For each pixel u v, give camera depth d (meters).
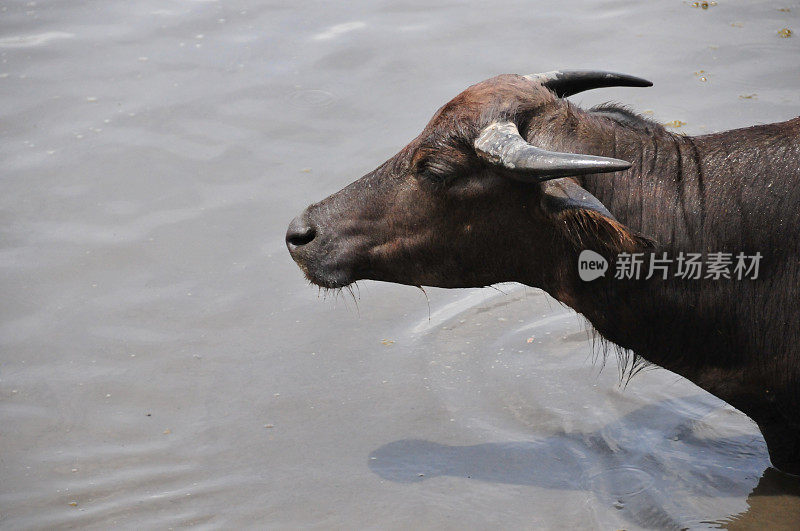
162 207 14.20
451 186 9.09
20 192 14.48
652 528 9.11
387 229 9.52
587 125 9.05
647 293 9.26
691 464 9.97
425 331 12.16
